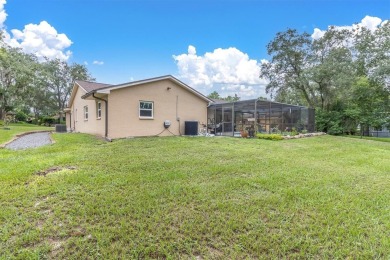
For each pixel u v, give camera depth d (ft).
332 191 12.39
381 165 19.54
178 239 7.72
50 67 110.01
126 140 32.37
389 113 53.62
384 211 10.09
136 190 11.80
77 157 19.47
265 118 59.88
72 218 8.84
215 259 6.84
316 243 7.66
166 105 43.88
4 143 29.04
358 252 7.22
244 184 13.12
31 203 10.02
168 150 23.80
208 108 52.31
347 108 63.00
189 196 11.14
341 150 28.27
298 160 20.68
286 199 11.12
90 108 46.65
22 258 6.65
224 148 26.08
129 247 7.25
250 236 7.98
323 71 59.16
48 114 117.70
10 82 90.33
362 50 54.08
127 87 38.50
